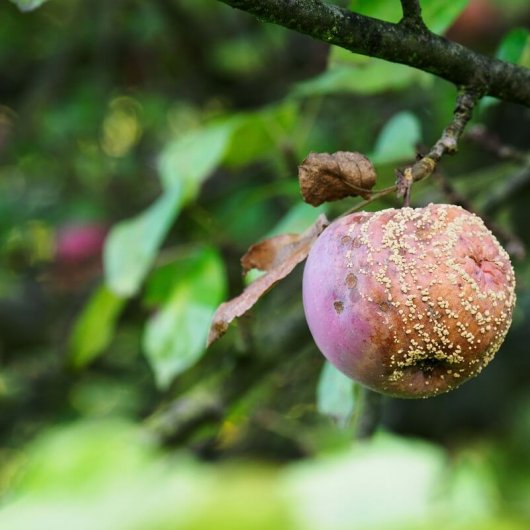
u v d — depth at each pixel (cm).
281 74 165
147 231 96
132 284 95
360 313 71
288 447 133
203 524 54
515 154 94
